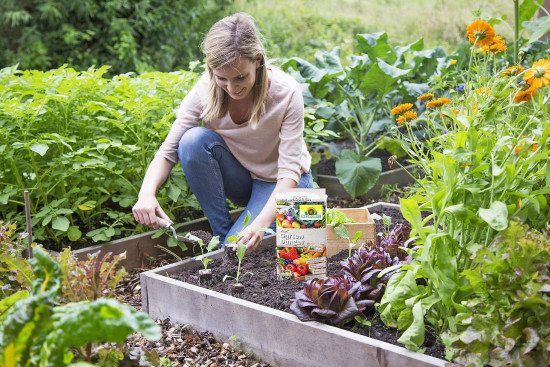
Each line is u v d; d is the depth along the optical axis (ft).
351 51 31.68
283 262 8.69
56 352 4.21
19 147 10.24
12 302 5.74
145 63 32.04
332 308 7.00
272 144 10.25
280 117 9.87
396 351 6.34
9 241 7.52
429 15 33.37
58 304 5.32
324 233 8.59
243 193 11.27
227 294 8.34
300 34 35.12
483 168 6.40
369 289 7.49
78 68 31.73
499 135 6.77
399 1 36.45
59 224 10.27
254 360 7.54
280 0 38.52
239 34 8.64
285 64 15.94
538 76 6.40
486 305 6.01
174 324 8.46
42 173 11.65
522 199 6.63
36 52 31.58
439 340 6.77
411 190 12.16
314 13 37.01
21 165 11.27
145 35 33.35
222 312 7.83
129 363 5.67
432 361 6.10
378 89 14.89
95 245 11.08
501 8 30.71
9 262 6.13
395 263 7.91
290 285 8.56
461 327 6.10
